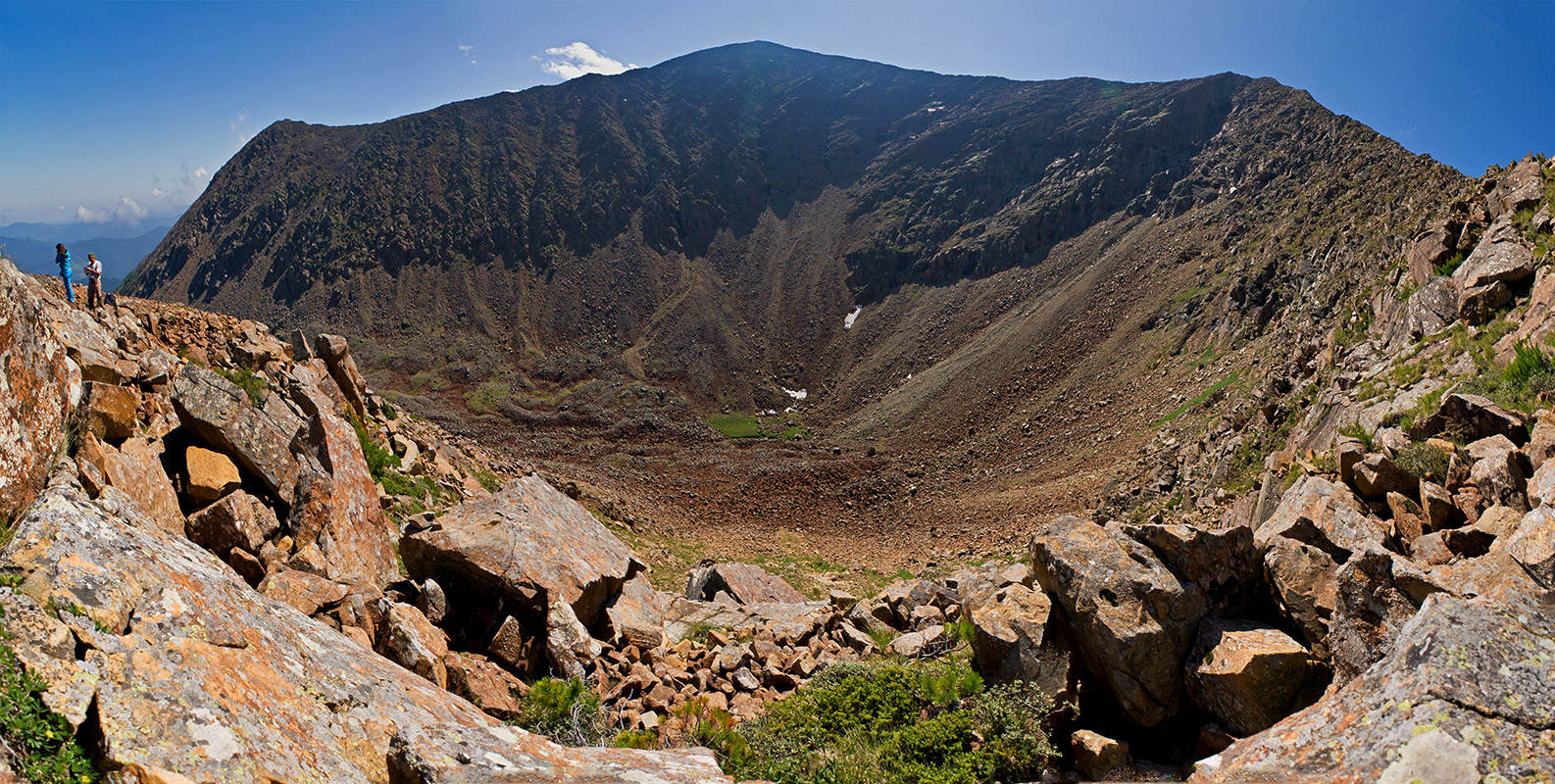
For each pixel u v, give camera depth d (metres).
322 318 154.88
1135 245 106.44
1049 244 131.00
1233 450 30.86
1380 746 4.89
